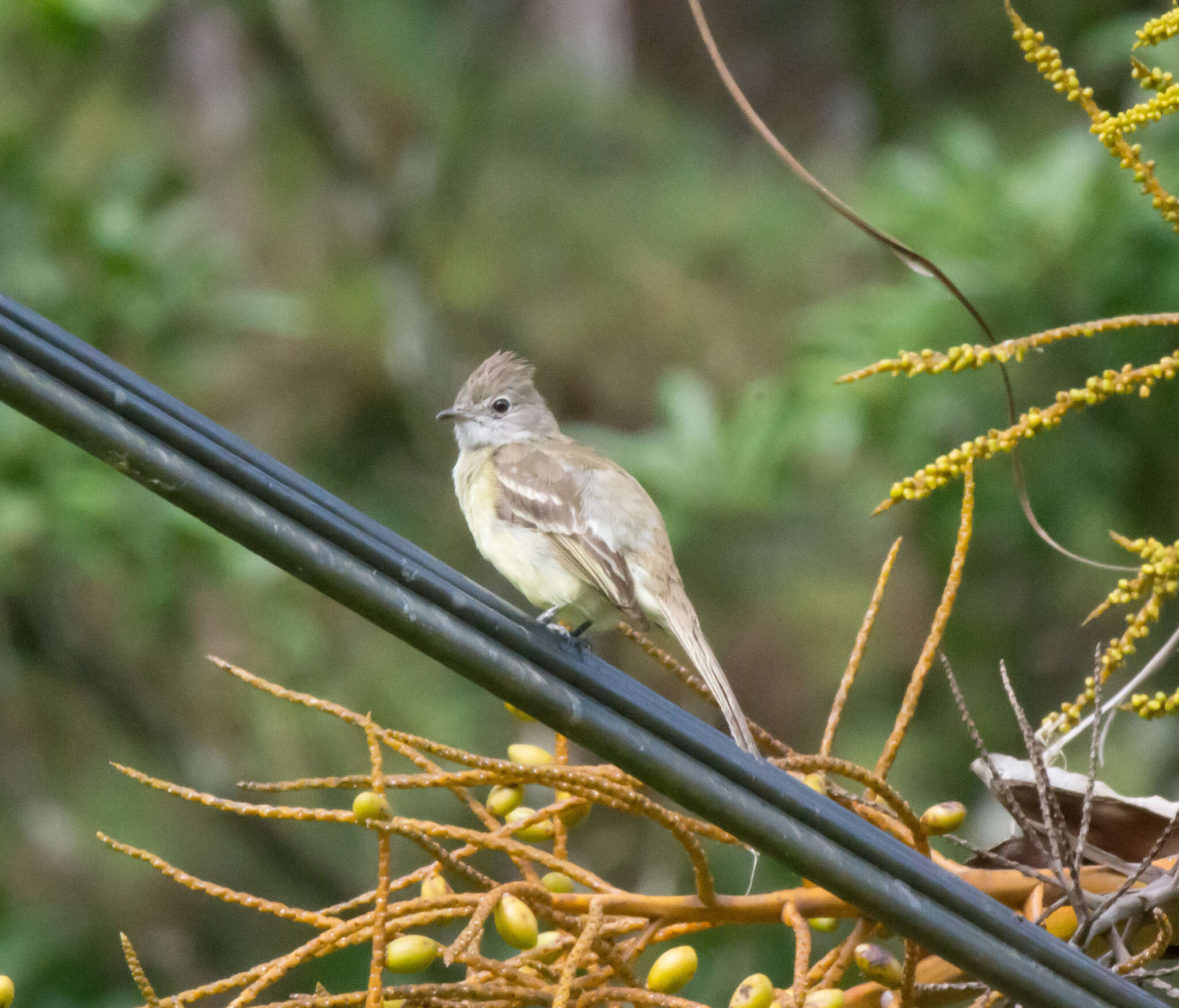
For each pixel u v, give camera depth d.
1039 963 4.12
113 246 12.61
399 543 3.89
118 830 14.92
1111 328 4.32
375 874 15.18
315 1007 3.83
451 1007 4.03
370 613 3.85
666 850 14.81
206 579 14.15
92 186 15.22
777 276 17.77
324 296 18.39
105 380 3.63
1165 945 4.76
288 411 17.70
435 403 17.77
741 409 13.35
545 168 19.05
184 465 3.67
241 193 18.75
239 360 17.56
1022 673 12.97
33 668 14.98
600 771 4.54
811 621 15.18
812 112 19.41
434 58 19.23
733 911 4.39
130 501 11.94
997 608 12.91
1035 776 5.01
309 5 18.56
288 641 15.02
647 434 16.12
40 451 11.80
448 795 14.80
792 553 15.20
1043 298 10.72
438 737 15.78
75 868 14.64
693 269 18.12
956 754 13.22
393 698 16.05
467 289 18.39
